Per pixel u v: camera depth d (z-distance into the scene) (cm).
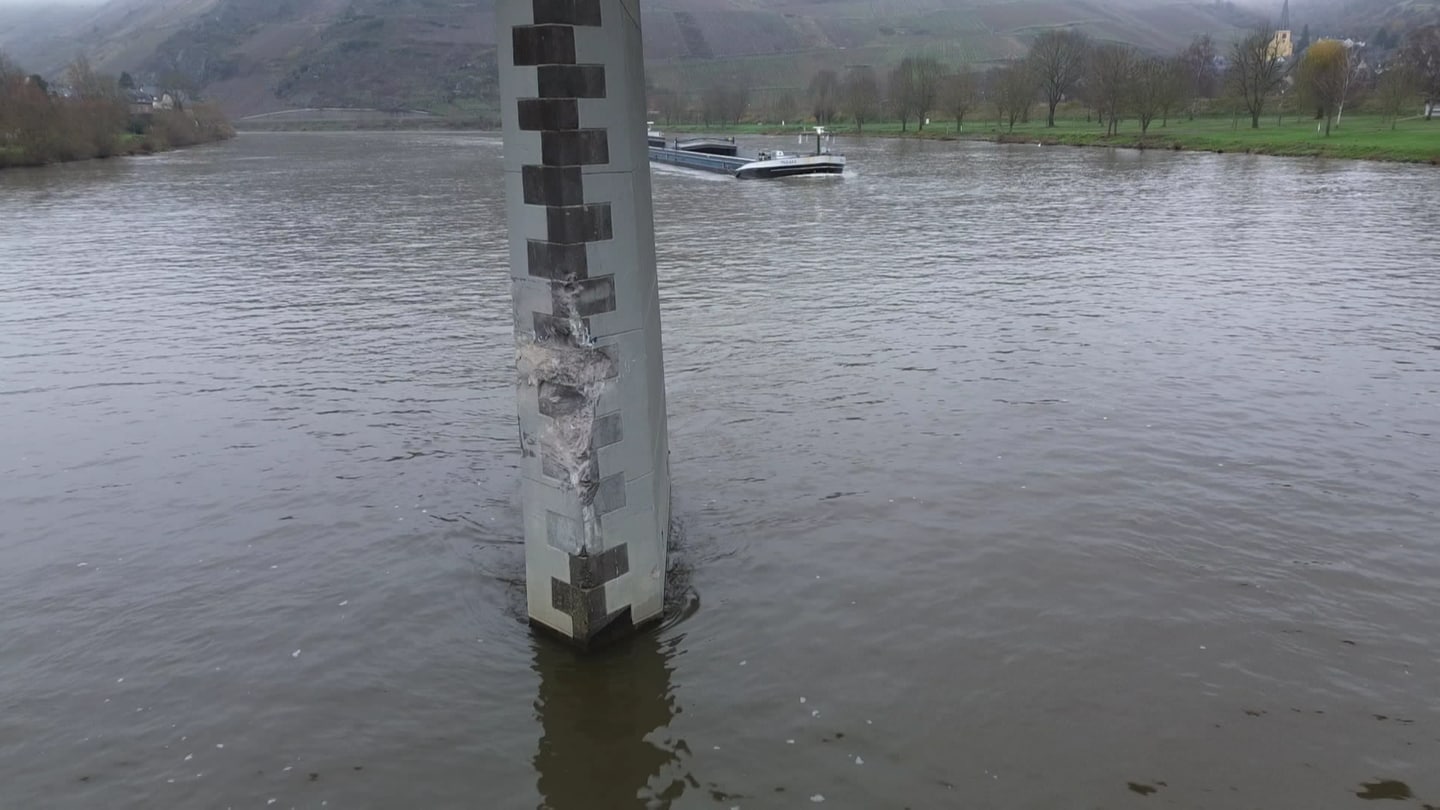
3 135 11462
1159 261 3869
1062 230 4806
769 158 8938
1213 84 17250
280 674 1220
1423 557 1451
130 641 1297
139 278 3944
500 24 1109
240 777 1045
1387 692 1148
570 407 1170
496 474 1814
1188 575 1411
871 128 17150
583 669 1217
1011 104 14450
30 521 1662
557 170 1102
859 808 986
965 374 2375
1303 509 1611
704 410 2152
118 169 10762
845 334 2789
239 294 3578
